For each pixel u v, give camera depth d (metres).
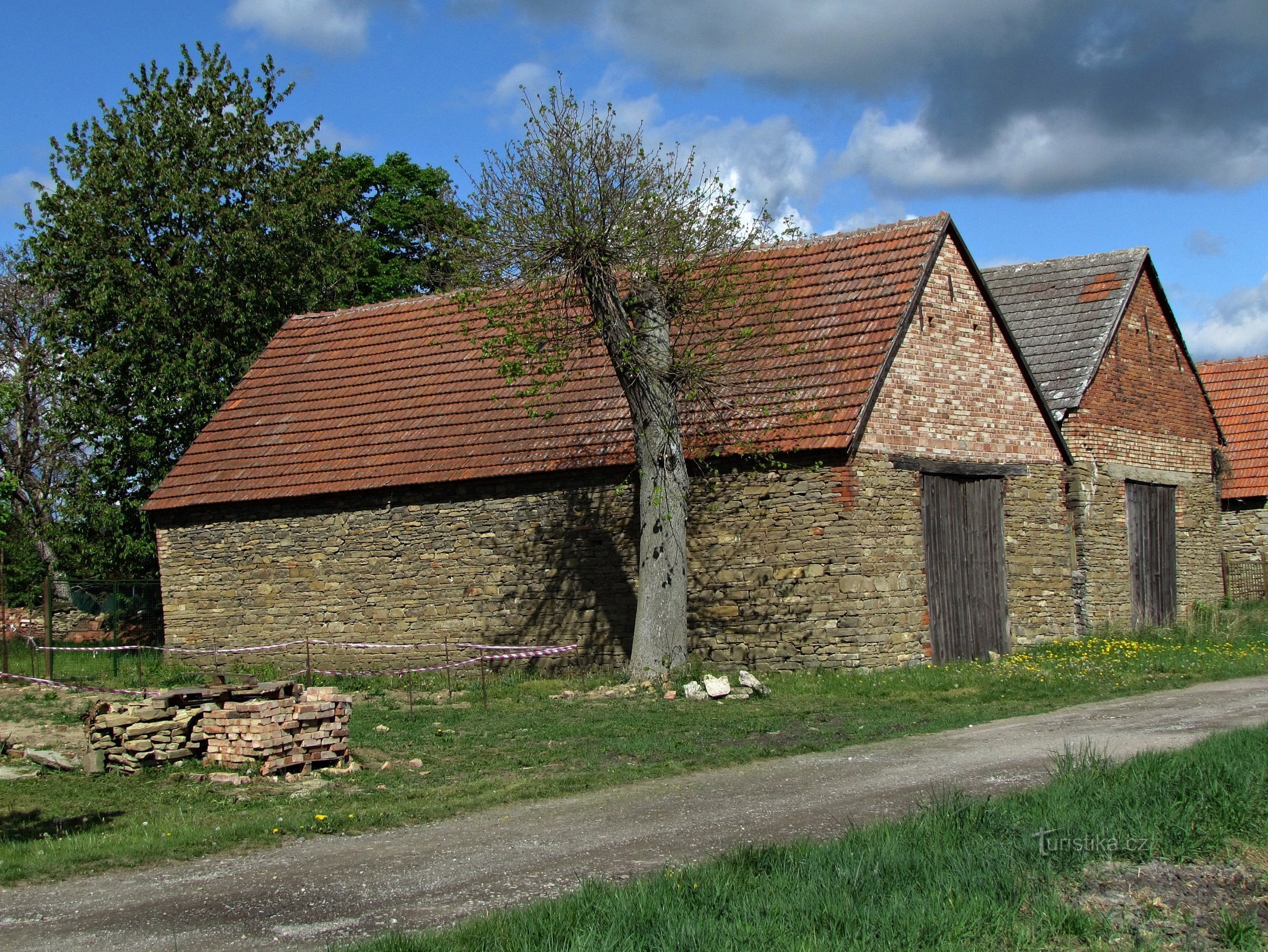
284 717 13.88
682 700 17.91
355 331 27.80
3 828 11.46
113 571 33.00
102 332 33.22
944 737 14.13
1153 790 9.66
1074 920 7.25
